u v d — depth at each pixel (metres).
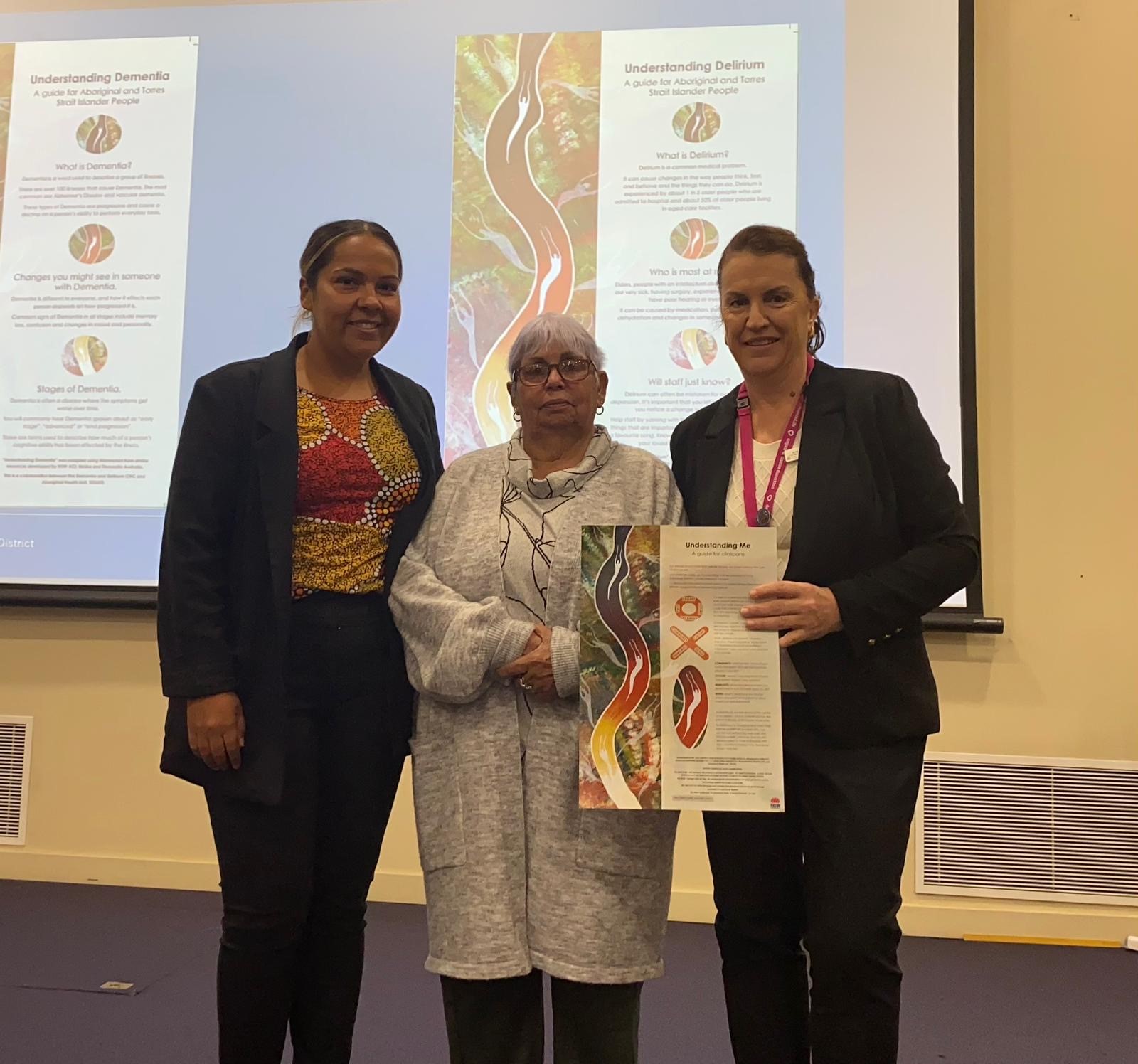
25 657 3.11
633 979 1.31
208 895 2.96
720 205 2.96
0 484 3.12
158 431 3.09
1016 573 2.88
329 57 3.14
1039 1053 1.97
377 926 2.71
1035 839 2.78
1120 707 2.82
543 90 3.05
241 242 3.12
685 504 1.51
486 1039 1.35
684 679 1.30
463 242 3.04
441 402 3.00
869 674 1.33
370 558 1.51
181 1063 1.84
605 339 2.96
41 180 3.21
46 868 3.04
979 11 3.00
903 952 2.63
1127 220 2.92
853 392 1.40
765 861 1.39
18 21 3.24
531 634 1.35
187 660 1.42
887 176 2.92
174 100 3.18
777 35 2.98
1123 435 2.88
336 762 1.52
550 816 1.35
